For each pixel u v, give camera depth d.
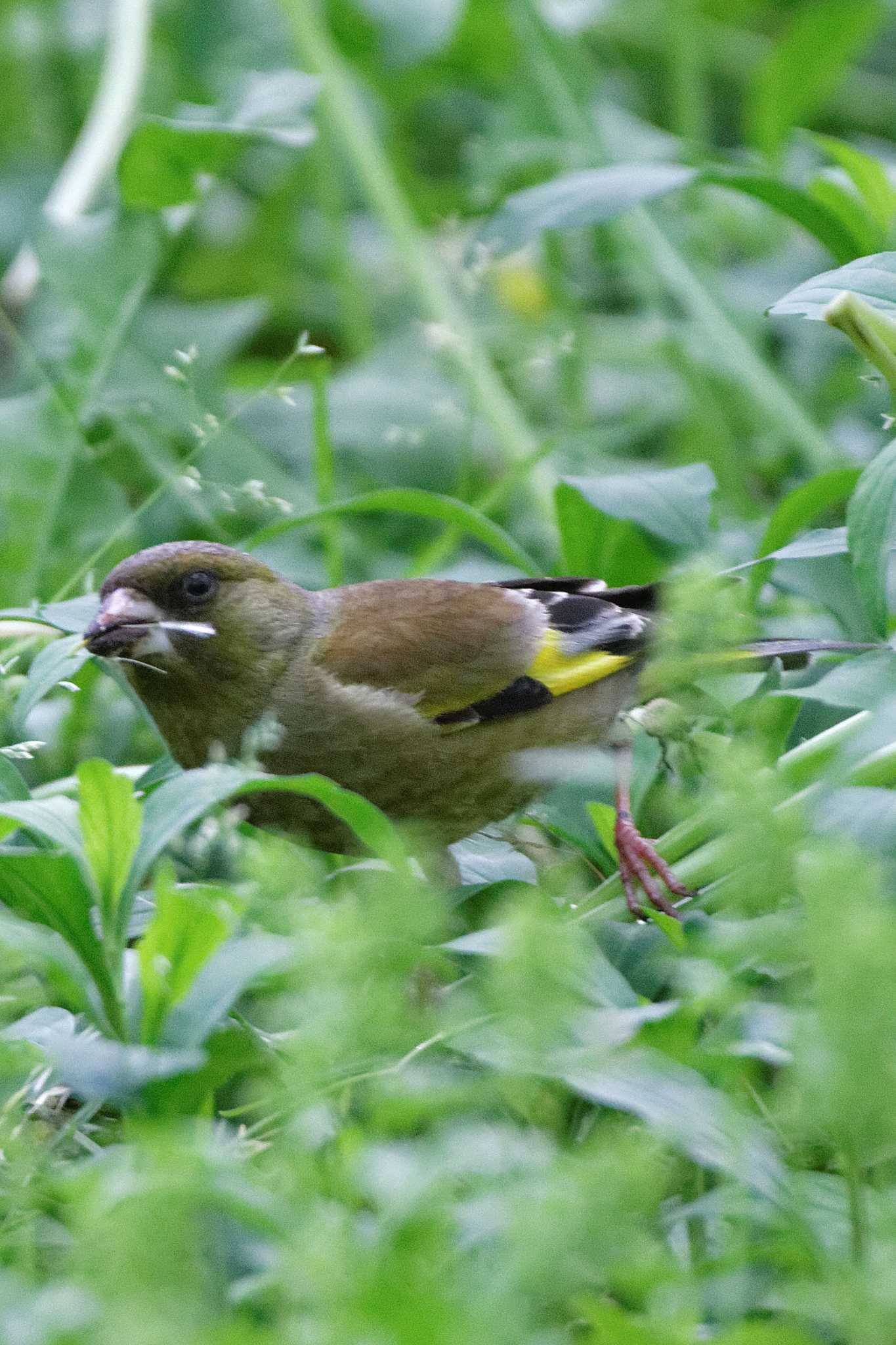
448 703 8.99
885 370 7.64
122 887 5.95
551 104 15.70
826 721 8.81
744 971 6.19
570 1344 5.23
